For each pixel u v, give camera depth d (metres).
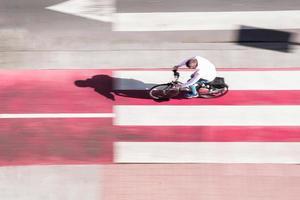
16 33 47.84
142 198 38.50
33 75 45.31
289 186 39.06
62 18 48.94
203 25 48.28
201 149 41.22
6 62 46.00
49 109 43.19
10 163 40.41
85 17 49.03
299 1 49.66
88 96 44.09
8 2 49.75
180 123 42.59
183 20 48.66
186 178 39.66
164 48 47.03
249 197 38.44
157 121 42.69
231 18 48.72
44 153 41.00
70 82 45.00
